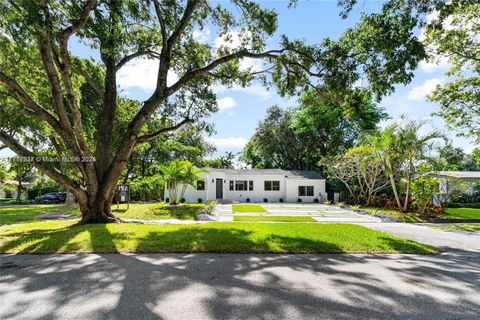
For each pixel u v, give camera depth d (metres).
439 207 16.19
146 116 10.88
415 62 8.53
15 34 8.27
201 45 12.98
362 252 6.46
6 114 13.45
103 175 11.25
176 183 20.12
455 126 16.95
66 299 3.67
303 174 30.27
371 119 30.34
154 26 12.95
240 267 5.19
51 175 10.05
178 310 3.37
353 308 3.48
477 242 8.27
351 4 8.86
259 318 3.19
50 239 7.31
